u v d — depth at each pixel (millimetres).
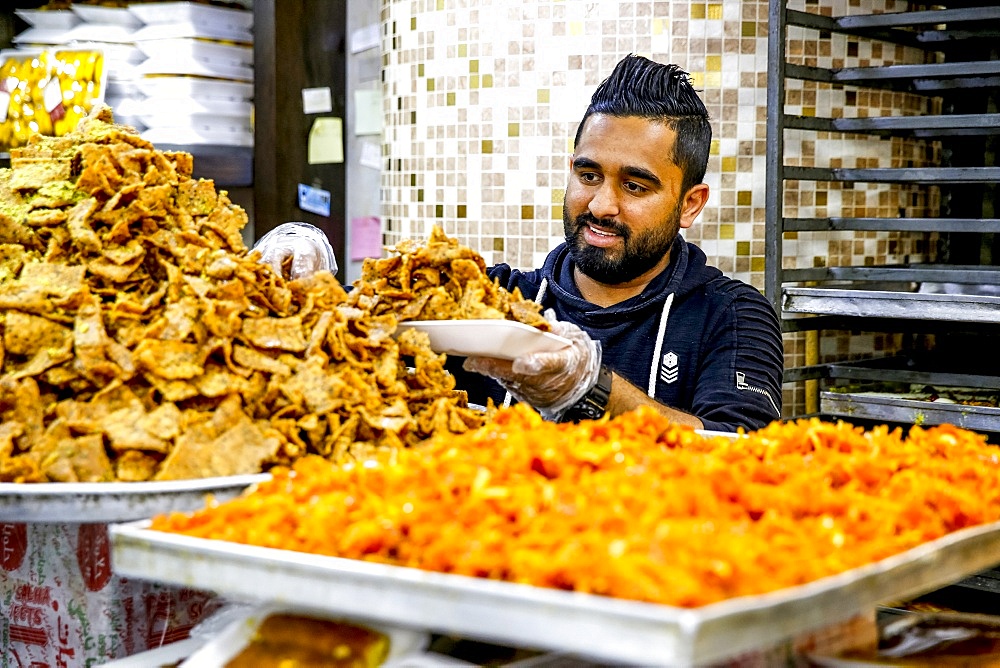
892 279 2846
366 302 1567
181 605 1403
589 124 2160
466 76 3178
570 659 1064
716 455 1215
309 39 3631
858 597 901
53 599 1382
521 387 1644
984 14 2627
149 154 1528
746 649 791
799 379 2768
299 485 1132
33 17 3520
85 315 1368
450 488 1041
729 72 2955
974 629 1320
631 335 2240
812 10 2988
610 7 2963
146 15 3375
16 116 3412
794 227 2754
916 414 2623
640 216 2146
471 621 840
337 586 909
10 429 1307
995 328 2781
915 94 3238
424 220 3354
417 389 1534
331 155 3705
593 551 863
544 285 2363
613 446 1173
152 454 1303
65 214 1465
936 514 1107
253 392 1374
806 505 1064
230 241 1544
